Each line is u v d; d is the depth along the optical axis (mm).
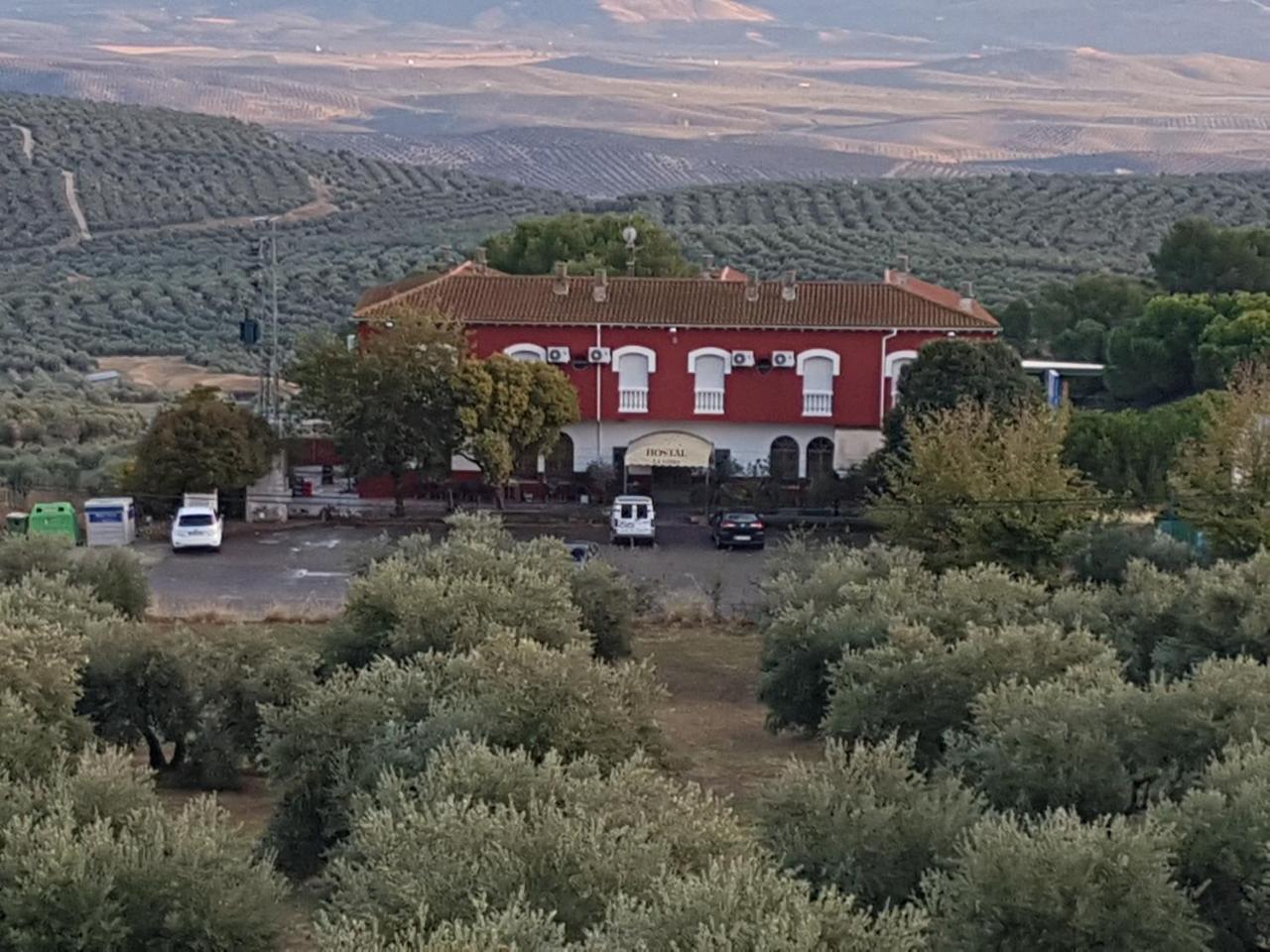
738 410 65625
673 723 39594
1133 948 20125
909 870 22109
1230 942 22016
